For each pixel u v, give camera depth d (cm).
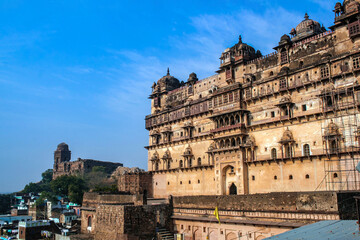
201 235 5084
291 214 4044
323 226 2783
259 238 4312
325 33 5247
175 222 5541
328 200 3716
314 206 3838
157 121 8256
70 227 7500
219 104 6481
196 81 7525
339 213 3594
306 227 2861
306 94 5281
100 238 5434
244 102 6116
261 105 5872
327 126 4947
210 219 4928
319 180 4950
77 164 16238
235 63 6475
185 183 7175
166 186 7675
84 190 12406
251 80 6128
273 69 5881
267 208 4331
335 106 4847
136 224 5128
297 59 5559
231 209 4766
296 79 5434
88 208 6575
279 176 5441
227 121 6322
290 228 3966
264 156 5706
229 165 6178
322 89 5091
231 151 6134
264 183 5631
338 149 4756
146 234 5175
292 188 5247
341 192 3700
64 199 12044
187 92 7644
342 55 4853
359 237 2195
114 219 5203
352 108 4719
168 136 7838
